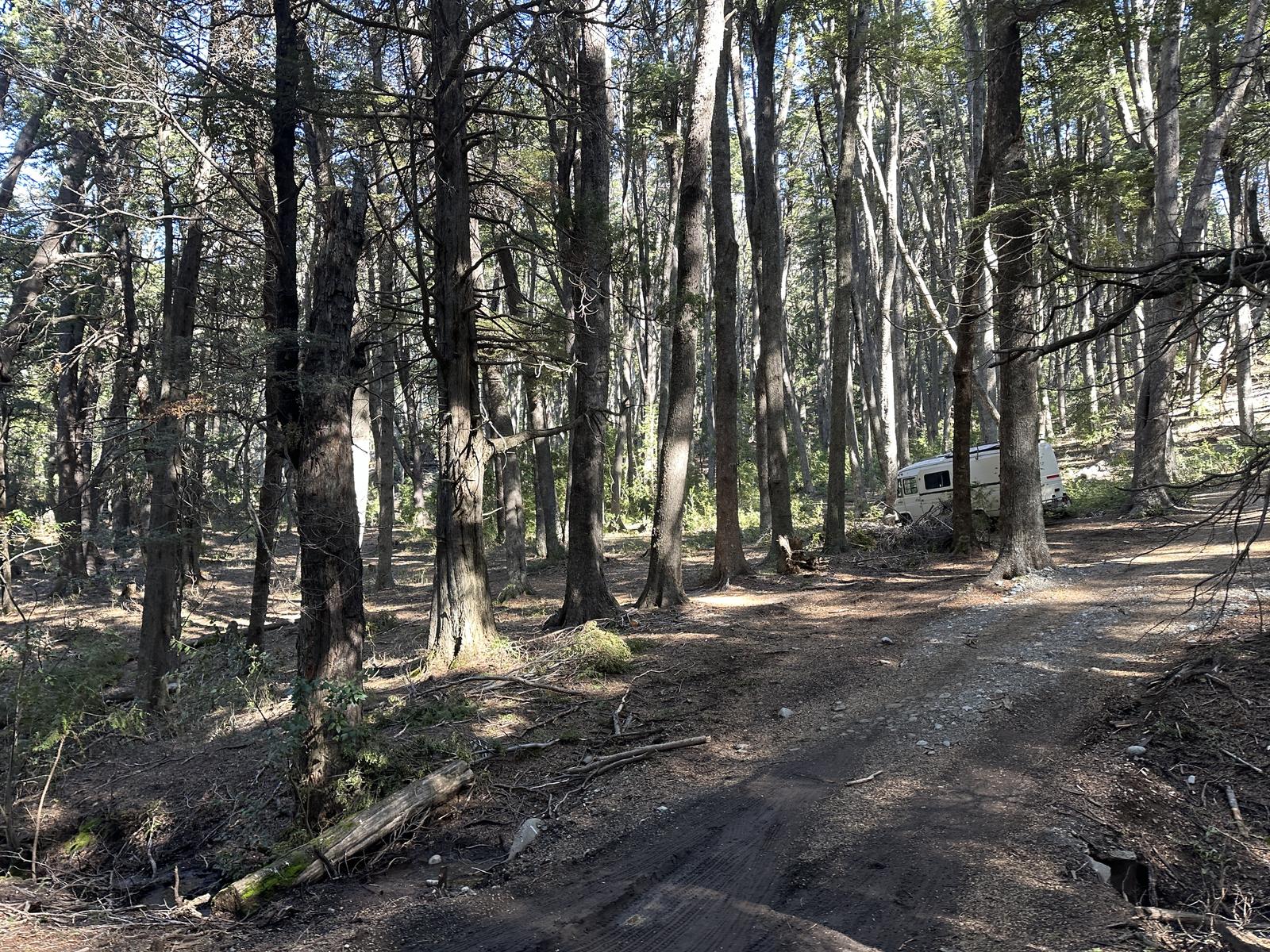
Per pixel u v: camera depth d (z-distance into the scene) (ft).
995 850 16.40
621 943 14.58
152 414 32.68
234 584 82.48
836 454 63.21
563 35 38.93
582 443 41.93
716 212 50.96
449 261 35.63
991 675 27.58
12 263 50.31
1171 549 44.09
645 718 27.61
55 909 20.21
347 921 16.81
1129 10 57.31
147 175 46.19
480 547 37.04
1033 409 42.80
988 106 44.42
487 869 18.60
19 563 59.52
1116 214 48.98
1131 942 13.02
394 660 40.06
